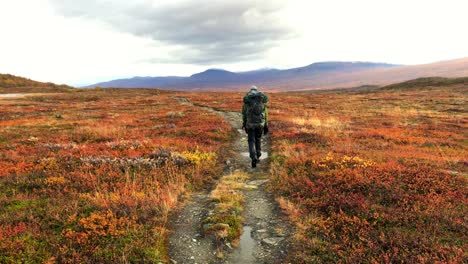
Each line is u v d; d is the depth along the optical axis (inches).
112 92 3440.0
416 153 482.0
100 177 356.8
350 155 436.8
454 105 1585.9
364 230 223.1
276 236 233.6
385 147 548.4
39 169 390.3
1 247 200.5
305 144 560.4
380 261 187.8
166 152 466.0
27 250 200.4
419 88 3590.1
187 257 208.1
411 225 230.8
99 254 200.8
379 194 286.7
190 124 889.5
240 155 527.5
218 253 210.4
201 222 257.0
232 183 353.1
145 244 212.5
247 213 279.3
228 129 778.8
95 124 925.8
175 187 323.6
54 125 914.7
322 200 281.7
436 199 268.4
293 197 304.0
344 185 308.0
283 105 1726.1
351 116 1165.1
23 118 1133.7
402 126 882.1
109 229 228.2
